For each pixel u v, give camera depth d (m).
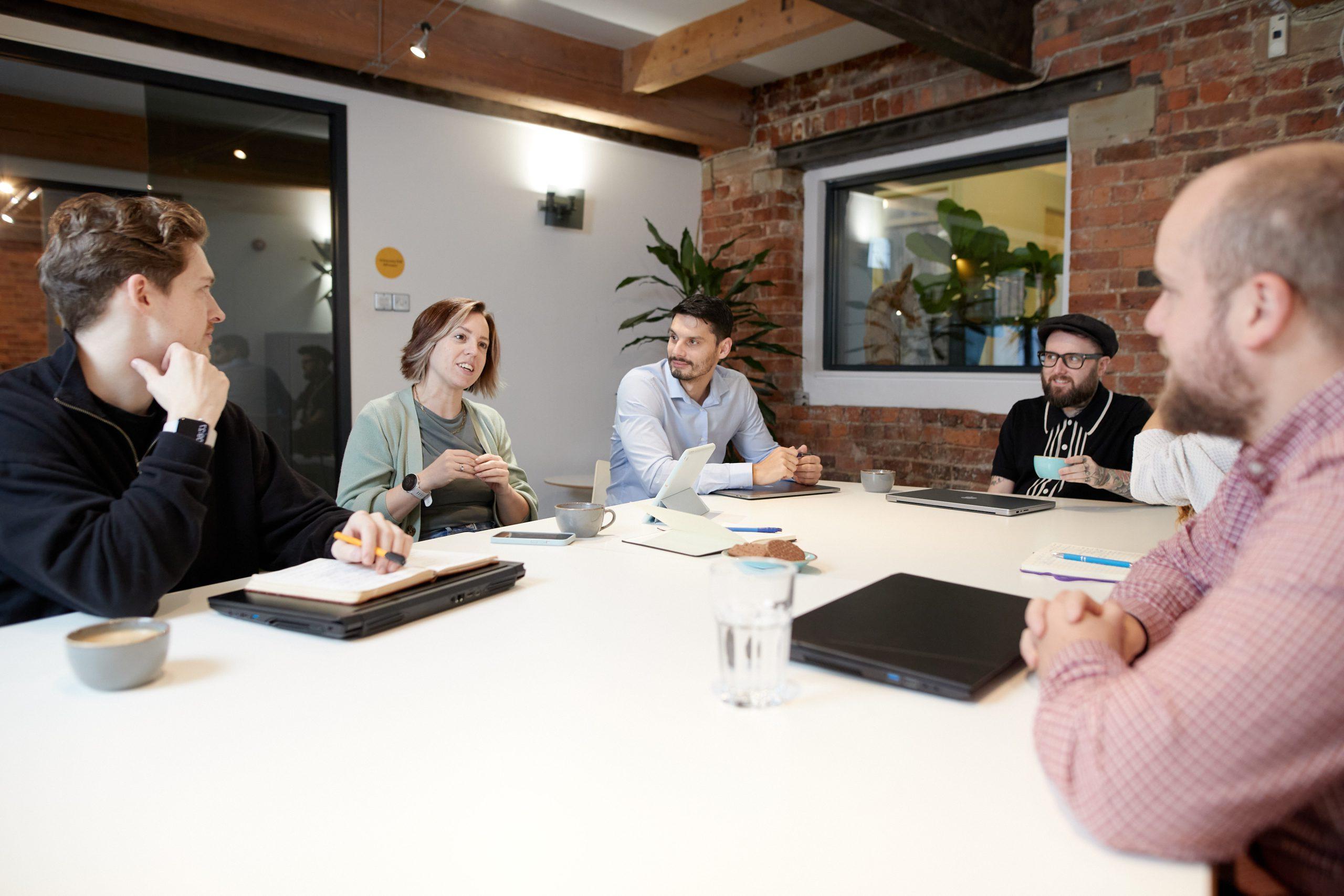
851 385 4.79
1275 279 0.62
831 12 3.43
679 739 0.77
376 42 3.61
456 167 4.19
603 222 4.79
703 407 2.94
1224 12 3.25
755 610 0.84
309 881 0.56
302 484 1.61
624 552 1.56
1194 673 0.58
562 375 4.66
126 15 3.18
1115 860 0.58
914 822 0.63
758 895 0.54
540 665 0.96
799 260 5.02
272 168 3.69
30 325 3.21
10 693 0.87
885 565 1.43
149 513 1.11
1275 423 0.68
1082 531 1.75
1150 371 3.51
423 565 1.27
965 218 4.40
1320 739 0.55
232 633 1.07
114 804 0.65
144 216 1.23
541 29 4.12
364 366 3.94
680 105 4.68
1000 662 0.91
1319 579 0.56
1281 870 0.70
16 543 1.08
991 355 4.33
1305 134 3.09
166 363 1.23
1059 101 3.75
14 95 3.11
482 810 0.65
